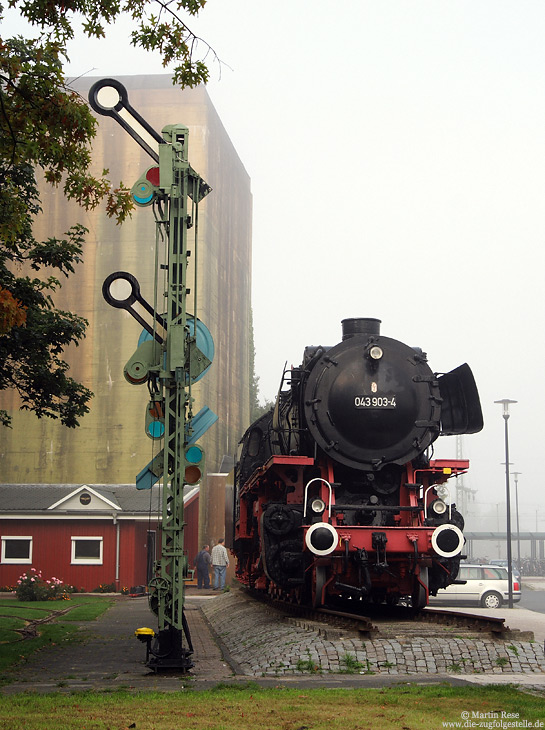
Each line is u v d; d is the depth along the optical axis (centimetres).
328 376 1548
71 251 1627
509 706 793
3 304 1073
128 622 1980
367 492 1546
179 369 1179
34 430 4559
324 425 1526
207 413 1220
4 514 3453
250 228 6122
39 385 1617
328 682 991
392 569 1452
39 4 1140
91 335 4566
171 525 1161
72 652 1361
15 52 1196
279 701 834
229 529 2845
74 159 1223
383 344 1566
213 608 2358
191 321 1227
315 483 1543
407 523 1505
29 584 2967
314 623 1320
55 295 4578
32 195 1588
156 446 4494
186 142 1241
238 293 5612
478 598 2997
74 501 3478
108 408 4531
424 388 1553
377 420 1517
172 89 4728
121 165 4644
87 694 894
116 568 3431
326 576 1443
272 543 1500
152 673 1106
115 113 1227
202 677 1070
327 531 1368
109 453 4500
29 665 1198
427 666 1070
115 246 4597
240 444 2481
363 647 1116
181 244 1212
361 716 754
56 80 1166
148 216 4603
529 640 1159
